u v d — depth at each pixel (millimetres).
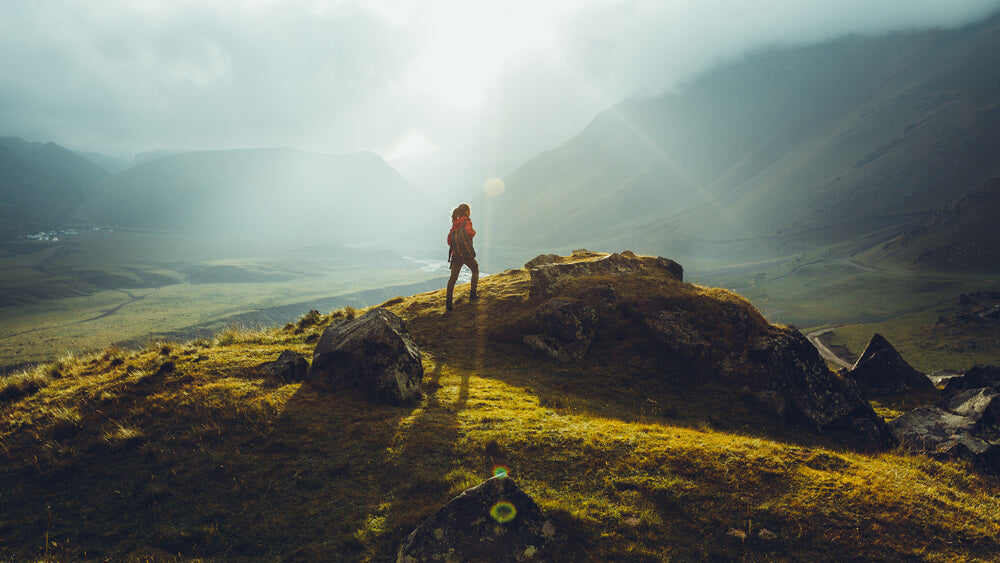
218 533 5977
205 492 6805
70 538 5941
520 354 13875
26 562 5484
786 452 8102
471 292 17781
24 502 6594
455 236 16906
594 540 5844
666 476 7223
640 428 9008
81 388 9836
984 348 136250
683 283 16969
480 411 9492
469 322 15984
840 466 7816
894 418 11992
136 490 6816
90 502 6598
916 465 9180
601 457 7707
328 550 5723
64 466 7152
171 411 8633
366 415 8836
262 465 7363
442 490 6758
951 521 6586
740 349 12953
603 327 14656
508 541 5547
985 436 9797
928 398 14211
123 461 7406
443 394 10477
